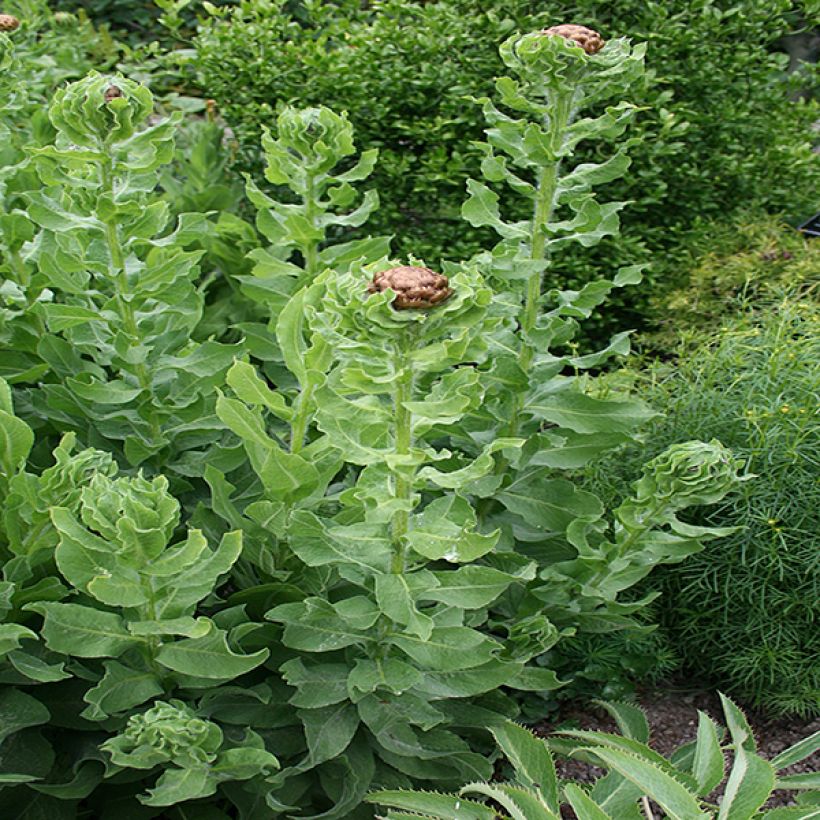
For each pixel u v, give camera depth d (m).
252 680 2.45
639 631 2.81
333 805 2.40
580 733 2.42
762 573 2.93
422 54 4.50
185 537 2.57
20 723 2.05
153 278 2.40
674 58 4.45
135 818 2.24
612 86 2.44
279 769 2.25
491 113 2.57
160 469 2.65
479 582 2.15
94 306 2.62
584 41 2.40
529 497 2.73
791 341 3.21
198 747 1.94
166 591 2.00
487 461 1.93
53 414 2.69
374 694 2.24
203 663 2.03
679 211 4.71
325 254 3.03
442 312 1.71
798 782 2.40
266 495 2.43
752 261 4.29
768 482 2.90
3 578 2.26
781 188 4.89
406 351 1.79
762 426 3.00
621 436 2.70
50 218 2.30
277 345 2.97
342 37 4.91
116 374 3.01
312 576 2.41
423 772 2.34
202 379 2.63
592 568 2.59
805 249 4.29
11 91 3.48
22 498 2.16
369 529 2.09
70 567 1.95
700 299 4.29
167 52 7.35
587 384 3.58
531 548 2.94
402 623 2.05
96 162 2.33
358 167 2.99
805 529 2.87
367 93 4.52
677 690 3.18
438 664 2.16
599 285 2.60
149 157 2.32
